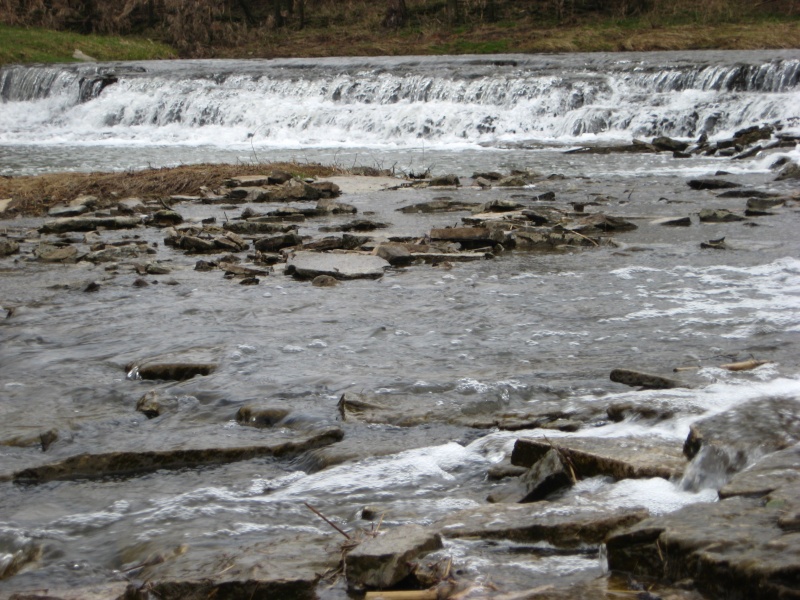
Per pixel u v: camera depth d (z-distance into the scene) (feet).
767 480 14.38
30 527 16.12
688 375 21.63
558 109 102.32
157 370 24.23
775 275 33.71
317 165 71.26
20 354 26.48
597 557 13.70
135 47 167.02
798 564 11.47
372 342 26.32
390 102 111.86
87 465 18.74
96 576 14.40
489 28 158.51
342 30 170.19
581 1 161.89
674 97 98.32
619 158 80.12
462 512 15.12
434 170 74.13
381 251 37.88
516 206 48.47
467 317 28.81
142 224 48.42
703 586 12.21
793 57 105.91
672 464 16.26
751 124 91.56
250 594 13.23
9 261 39.73
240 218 49.16
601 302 30.25
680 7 153.79
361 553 13.39
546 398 21.35
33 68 136.98
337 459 18.33
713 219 45.91
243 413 21.01
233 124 113.50
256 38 171.73
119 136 113.91
